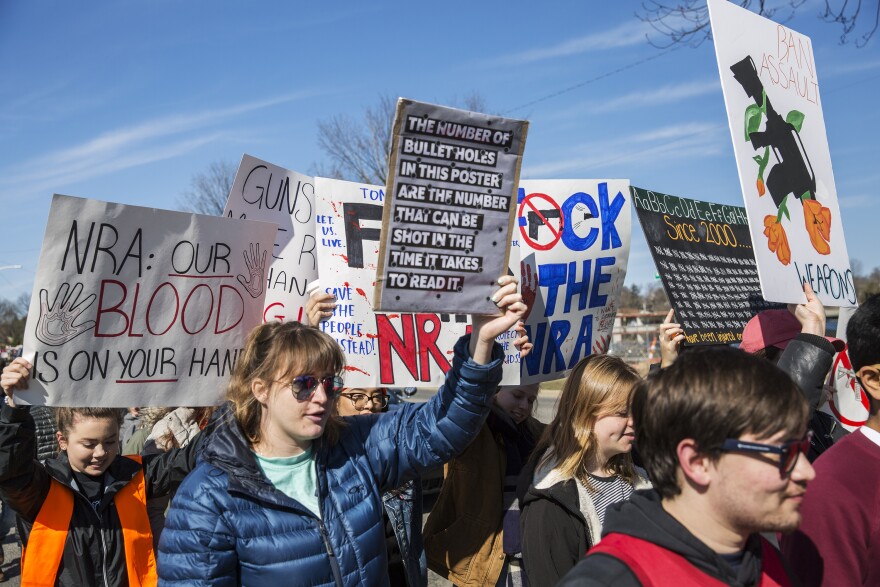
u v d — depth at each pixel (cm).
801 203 317
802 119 330
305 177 345
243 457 220
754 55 312
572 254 363
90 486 282
